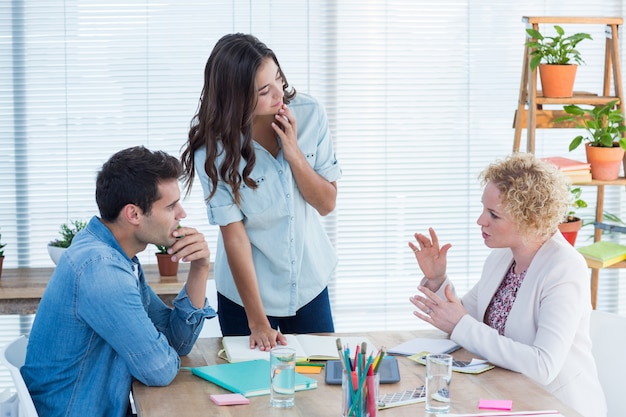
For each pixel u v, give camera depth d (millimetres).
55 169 3711
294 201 2600
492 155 3965
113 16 3666
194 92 3746
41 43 3646
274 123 2488
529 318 2254
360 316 3949
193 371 2160
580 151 4035
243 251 2496
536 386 2039
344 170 3871
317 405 1925
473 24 3881
